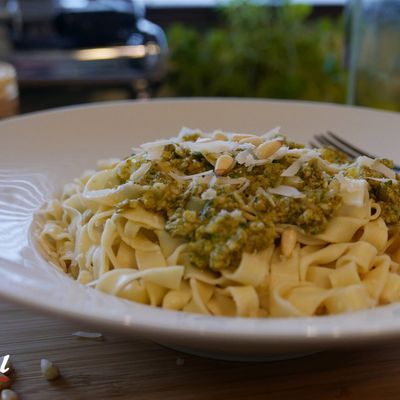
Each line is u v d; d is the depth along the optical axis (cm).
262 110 50
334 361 29
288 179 33
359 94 63
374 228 34
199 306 30
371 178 34
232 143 34
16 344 30
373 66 62
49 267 30
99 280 31
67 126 45
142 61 81
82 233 35
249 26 79
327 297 30
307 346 23
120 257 34
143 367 29
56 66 82
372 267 33
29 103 82
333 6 102
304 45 77
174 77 80
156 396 27
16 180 40
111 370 29
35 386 28
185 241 31
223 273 30
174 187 32
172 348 30
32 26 88
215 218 30
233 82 76
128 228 33
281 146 34
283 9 81
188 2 103
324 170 34
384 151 46
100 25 86
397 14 61
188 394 27
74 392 28
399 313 24
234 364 29
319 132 49
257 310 30
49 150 43
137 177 33
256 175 33
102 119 47
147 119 48
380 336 22
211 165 34
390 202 34
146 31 85
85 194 34
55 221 38
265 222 30
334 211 32
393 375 28
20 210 38
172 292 31
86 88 82
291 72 75
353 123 48
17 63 83
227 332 22
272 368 29
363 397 27
